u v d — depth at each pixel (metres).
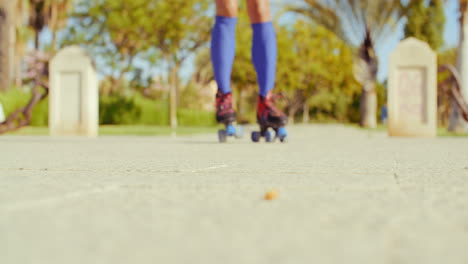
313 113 58.16
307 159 3.08
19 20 22.91
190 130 14.86
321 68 38.91
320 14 25.12
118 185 1.69
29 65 25.61
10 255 0.76
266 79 5.51
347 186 1.67
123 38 26.58
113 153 3.71
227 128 5.67
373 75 26.30
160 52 26.08
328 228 0.97
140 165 2.57
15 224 1.00
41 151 4.00
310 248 0.80
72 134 9.51
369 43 25.78
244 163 2.73
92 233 0.92
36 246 0.82
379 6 24.55
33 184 1.74
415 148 4.66
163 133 11.49
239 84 34.00
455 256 0.75
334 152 3.89
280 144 5.34
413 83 9.28
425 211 1.17
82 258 0.74
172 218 1.08
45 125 17.95
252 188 1.62
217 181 1.84
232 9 5.33
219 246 0.82
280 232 0.93
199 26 25.25
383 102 48.28
